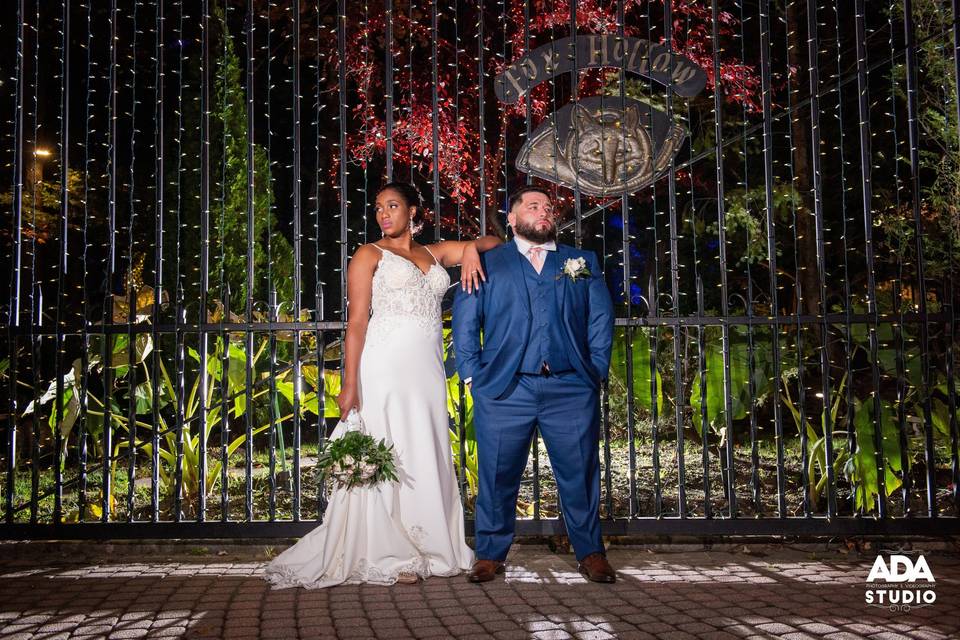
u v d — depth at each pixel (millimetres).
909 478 4383
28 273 10250
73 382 5430
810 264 8680
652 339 4430
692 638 2924
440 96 9758
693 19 9578
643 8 9523
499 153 9820
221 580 3846
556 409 3826
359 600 3475
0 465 7488
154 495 4430
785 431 8828
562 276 3859
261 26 11164
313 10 10430
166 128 11195
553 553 4359
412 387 3963
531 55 5230
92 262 10750
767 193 4473
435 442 3996
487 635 2984
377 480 3777
